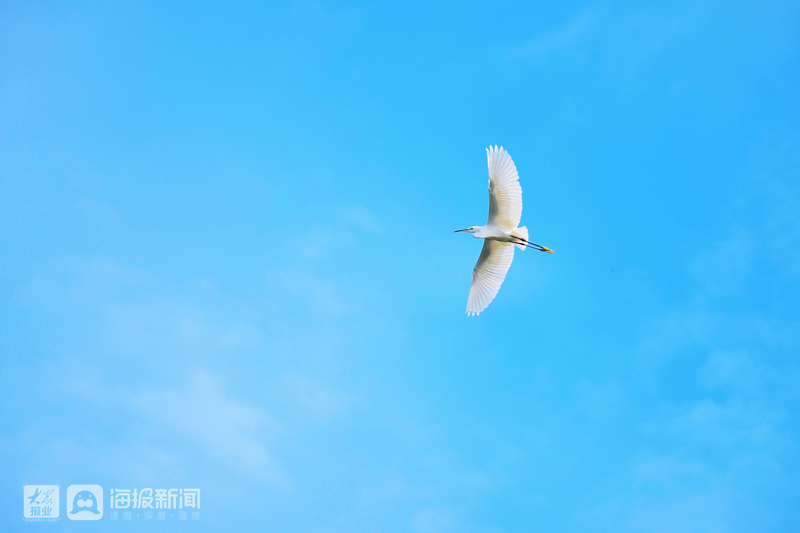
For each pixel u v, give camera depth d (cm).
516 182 1802
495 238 1902
